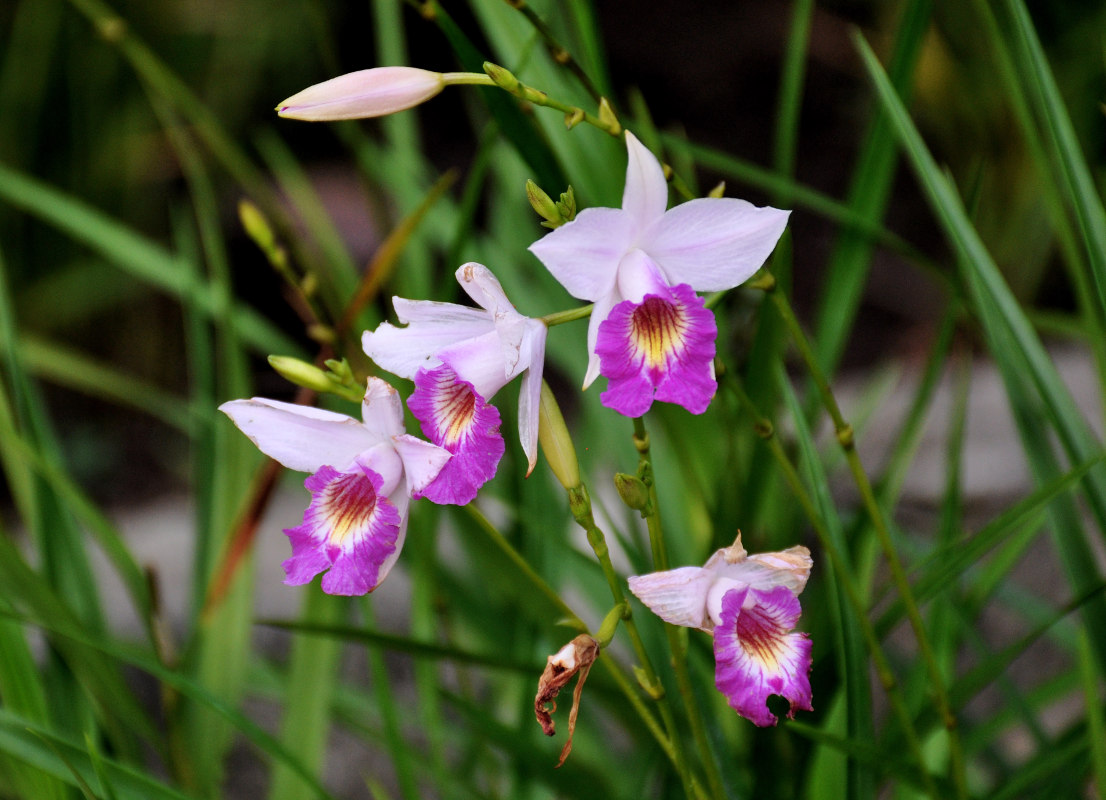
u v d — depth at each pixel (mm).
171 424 2414
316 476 961
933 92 2240
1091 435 1015
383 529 951
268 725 1373
